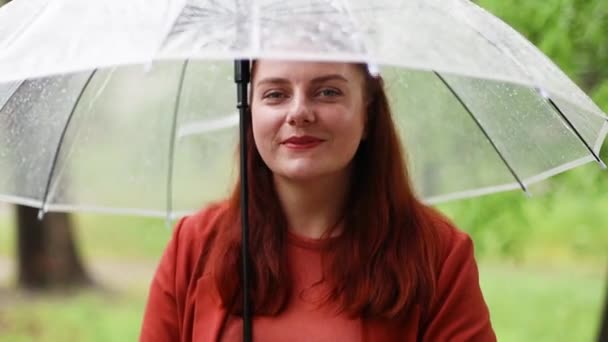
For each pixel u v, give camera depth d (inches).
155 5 81.4
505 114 108.0
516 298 432.1
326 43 75.9
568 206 401.4
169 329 101.0
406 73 115.5
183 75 123.5
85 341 423.2
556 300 425.4
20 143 111.3
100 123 121.0
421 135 119.8
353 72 91.7
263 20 78.4
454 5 87.6
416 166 121.0
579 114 99.9
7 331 438.6
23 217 513.0
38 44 80.7
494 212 215.2
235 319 97.3
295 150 91.0
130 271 547.5
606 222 410.9
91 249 590.6
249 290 95.9
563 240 487.5
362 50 75.3
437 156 120.3
